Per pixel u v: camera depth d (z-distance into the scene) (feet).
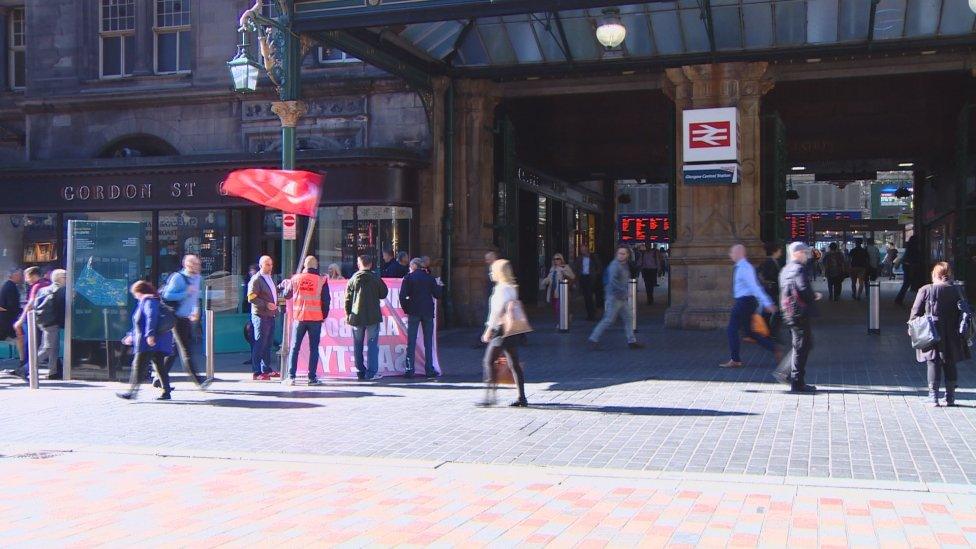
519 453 26.81
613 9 50.88
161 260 68.80
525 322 34.91
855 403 34.19
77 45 73.97
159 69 73.77
